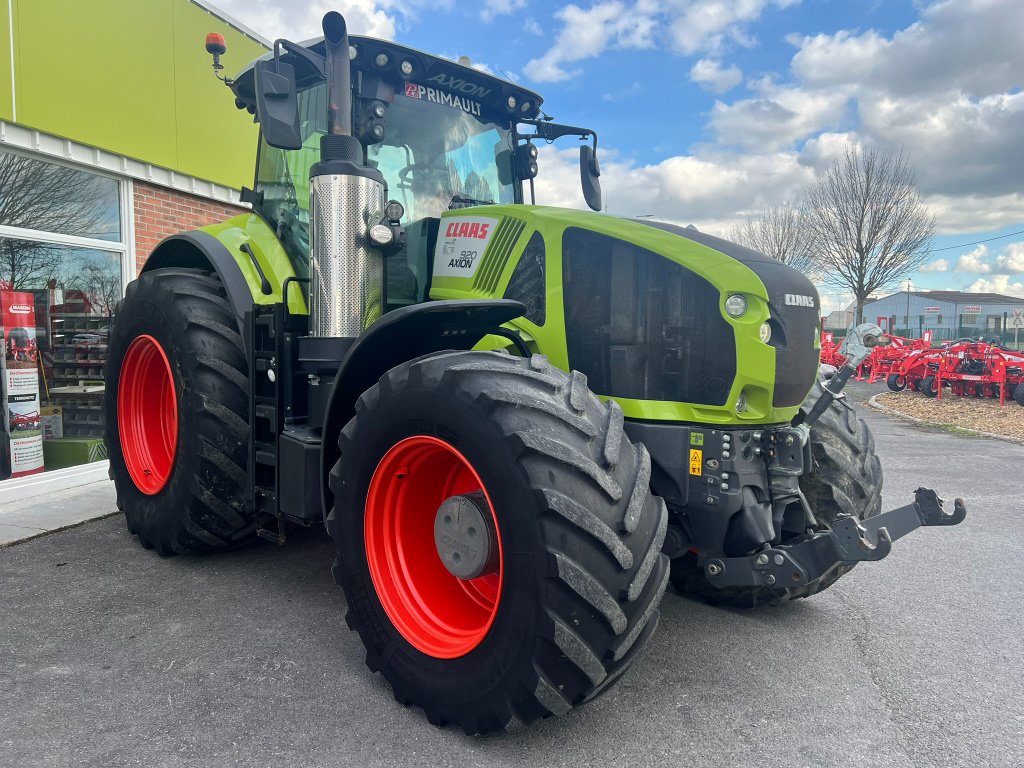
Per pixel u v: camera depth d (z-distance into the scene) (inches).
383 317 97.5
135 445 162.1
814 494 121.9
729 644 118.0
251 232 148.5
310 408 121.9
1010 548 176.2
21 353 214.8
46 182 220.4
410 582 99.3
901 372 649.6
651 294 103.0
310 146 137.8
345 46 113.4
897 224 900.6
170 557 154.9
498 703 82.7
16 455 213.6
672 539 103.7
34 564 150.4
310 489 115.0
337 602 131.0
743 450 98.9
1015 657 114.8
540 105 155.7
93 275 238.2
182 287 145.8
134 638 114.6
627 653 83.2
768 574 99.0
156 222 262.1
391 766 82.0
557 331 110.3
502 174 155.1
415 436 92.3
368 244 115.0
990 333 1528.1
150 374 163.6
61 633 116.1
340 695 98.0
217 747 84.9
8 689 97.6
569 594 77.5
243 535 147.7
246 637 115.6
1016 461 307.3
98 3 228.5
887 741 89.6
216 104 287.0
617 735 89.9
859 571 157.8
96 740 85.7
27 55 205.9
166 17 258.1
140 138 247.3
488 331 110.4
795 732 91.3
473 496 91.0
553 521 78.0
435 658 90.7
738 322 96.8
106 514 189.8
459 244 126.0
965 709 97.9
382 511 99.6
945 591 145.2
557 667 79.0
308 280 123.3
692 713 95.7
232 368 138.5
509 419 82.1
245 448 138.5
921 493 95.6
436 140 139.9
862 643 119.3
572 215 114.2
